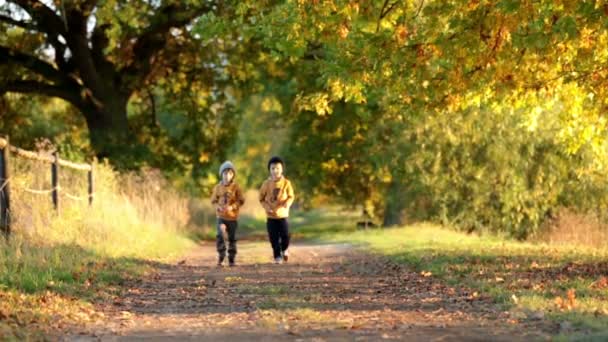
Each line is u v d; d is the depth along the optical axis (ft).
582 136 81.20
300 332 36.45
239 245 120.57
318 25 60.59
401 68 60.85
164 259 83.82
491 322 38.22
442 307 44.45
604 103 64.64
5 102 165.99
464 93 64.80
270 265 77.20
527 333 34.86
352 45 61.05
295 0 61.16
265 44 67.41
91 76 147.74
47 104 174.91
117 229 89.61
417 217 142.61
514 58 60.64
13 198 72.84
